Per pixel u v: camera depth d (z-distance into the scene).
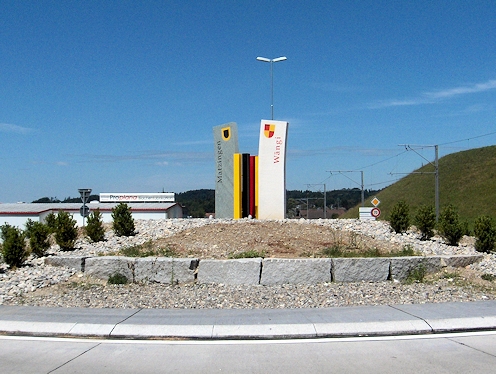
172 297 9.71
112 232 16.92
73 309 8.74
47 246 13.55
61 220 14.34
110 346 6.82
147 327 7.41
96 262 11.57
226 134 20.39
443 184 67.06
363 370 5.76
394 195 72.94
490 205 55.88
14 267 11.97
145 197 51.94
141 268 11.23
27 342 7.04
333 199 95.75
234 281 10.89
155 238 15.20
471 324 7.55
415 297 9.55
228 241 13.96
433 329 7.38
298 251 12.83
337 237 14.83
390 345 6.77
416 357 6.23
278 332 7.20
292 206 78.44
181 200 75.44
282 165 19.55
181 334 7.18
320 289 10.25
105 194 52.31
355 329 7.34
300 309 8.66
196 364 6.02
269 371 5.74
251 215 19.81
